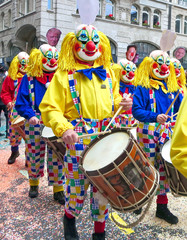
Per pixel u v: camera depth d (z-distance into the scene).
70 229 1.91
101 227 1.84
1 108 5.73
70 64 1.81
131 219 2.40
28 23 14.82
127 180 1.49
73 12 13.77
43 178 3.46
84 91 1.77
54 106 1.73
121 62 4.09
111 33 15.46
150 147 2.28
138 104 2.29
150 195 1.58
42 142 2.75
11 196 2.91
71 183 1.78
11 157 4.08
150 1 16.73
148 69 2.39
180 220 2.37
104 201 1.75
